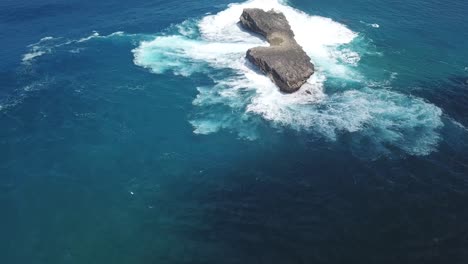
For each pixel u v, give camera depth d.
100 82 80.44
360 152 63.94
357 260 48.91
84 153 65.94
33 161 64.81
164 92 77.69
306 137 67.00
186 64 84.94
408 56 86.69
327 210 55.44
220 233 53.38
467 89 77.12
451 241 50.81
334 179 59.88
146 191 59.78
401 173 60.34
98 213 56.97
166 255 51.25
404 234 51.78
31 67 84.31
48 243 53.38
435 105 72.94
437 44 90.88
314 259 49.41
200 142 67.19
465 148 64.50
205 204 57.38
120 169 63.19
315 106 73.12
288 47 83.94
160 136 68.56
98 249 52.38
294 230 53.03
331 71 81.81
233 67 83.62
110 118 72.25
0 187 60.81
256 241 52.06
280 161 63.22
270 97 75.44
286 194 58.06
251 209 56.25
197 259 50.47
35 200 58.97
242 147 65.88
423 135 66.75
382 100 74.12
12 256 52.00
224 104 74.38
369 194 57.38
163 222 55.31
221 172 61.94
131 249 52.19
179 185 60.38
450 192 57.38
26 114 73.19
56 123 71.44
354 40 91.75
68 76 82.06
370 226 52.97
